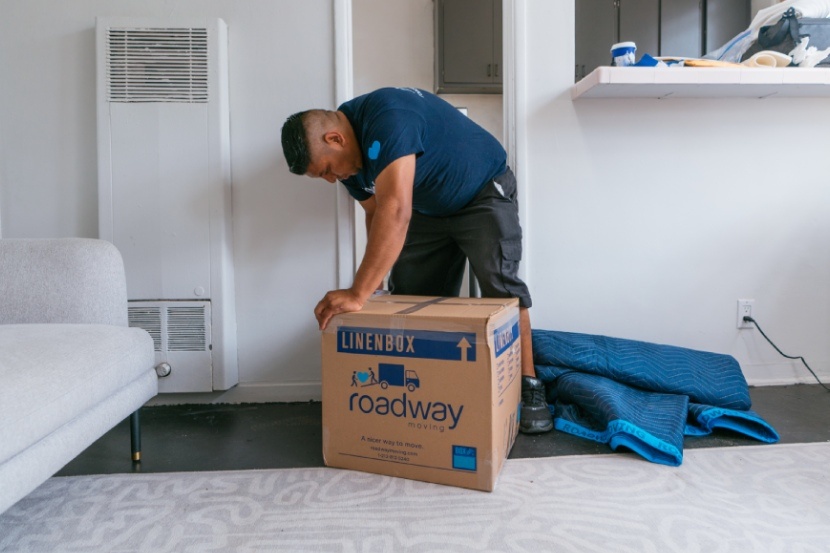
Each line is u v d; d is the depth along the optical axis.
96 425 1.17
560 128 2.02
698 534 1.06
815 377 2.11
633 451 1.46
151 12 1.93
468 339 1.25
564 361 1.79
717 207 2.06
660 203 2.05
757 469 1.34
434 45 3.75
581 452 1.48
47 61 1.92
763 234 2.08
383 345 1.33
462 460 1.27
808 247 2.09
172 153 1.88
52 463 1.02
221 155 1.90
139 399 1.38
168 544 1.05
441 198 1.64
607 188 2.04
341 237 1.98
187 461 1.47
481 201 1.67
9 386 0.92
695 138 2.04
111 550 1.03
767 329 2.11
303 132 1.39
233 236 1.98
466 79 3.61
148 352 1.41
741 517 1.12
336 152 1.43
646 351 1.80
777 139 2.05
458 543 1.04
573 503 1.19
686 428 1.58
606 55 3.44
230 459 1.48
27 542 1.06
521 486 1.27
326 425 1.40
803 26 1.87
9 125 1.93
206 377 1.92
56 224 1.96
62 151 1.94
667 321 2.08
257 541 1.06
